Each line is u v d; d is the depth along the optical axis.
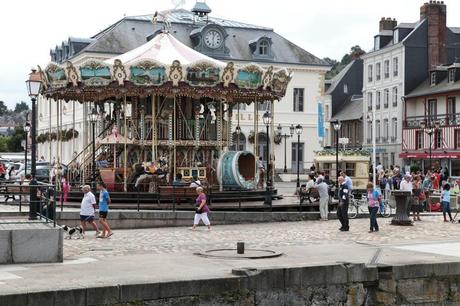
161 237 22.50
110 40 63.47
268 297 14.41
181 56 33.88
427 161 67.00
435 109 67.31
